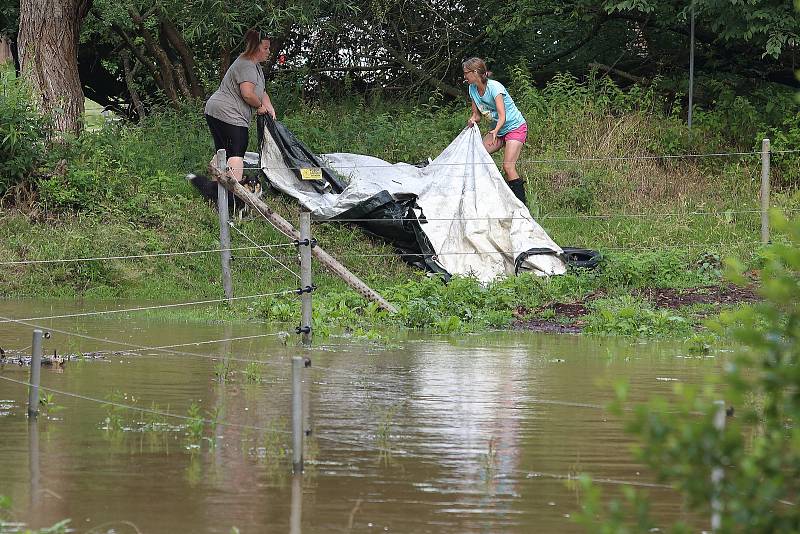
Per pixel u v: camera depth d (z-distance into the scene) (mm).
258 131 43500
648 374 23469
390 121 54906
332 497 14086
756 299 35438
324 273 40188
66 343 27156
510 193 40719
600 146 50438
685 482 8391
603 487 14672
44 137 46281
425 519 13203
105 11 57844
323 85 62031
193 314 33812
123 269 39594
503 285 36625
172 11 51719
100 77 72375
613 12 56156
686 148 51250
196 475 15078
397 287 35688
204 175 46719
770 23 49875
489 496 14188
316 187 43062
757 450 8523
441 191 41438
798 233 8555
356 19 60094
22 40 48688
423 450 16547
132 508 13547
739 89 57844
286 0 52406
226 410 19328
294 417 15195
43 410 19250
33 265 39938
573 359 25812
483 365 24750
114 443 16875
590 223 45188
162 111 58500
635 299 35312
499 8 60031
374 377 22922
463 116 52031
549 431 17875
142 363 24344
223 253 36000
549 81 61250
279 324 31797
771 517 8250
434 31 61375
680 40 59688
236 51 59594
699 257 41000
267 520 13125
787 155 50250
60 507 13570
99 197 44688
